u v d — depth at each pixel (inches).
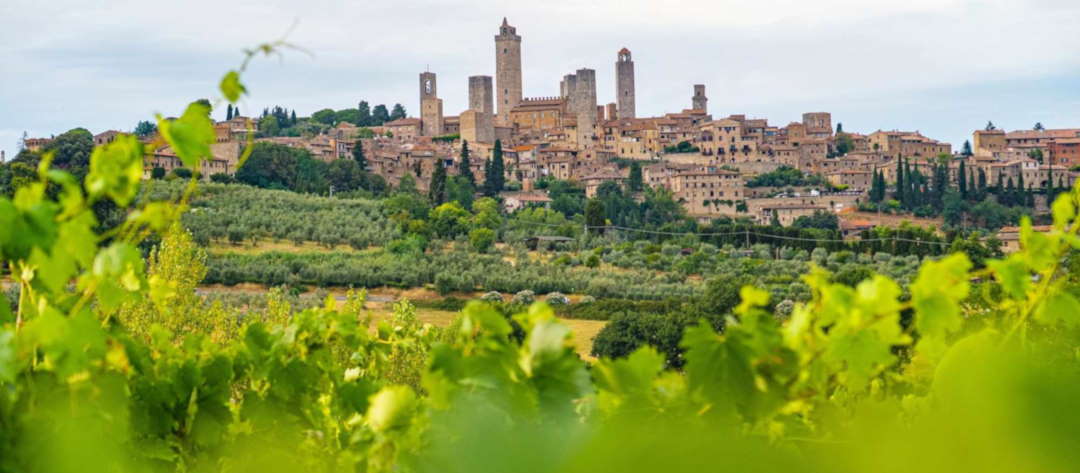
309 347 427.8
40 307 279.6
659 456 182.9
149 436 355.9
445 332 1578.5
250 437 392.2
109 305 271.6
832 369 233.1
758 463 181.5
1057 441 181.5
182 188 7076.8
